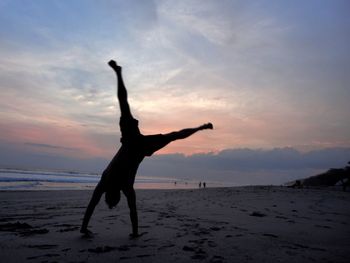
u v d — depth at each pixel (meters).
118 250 3.40
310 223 6.35
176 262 3.00
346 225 6.28
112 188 4.00
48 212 7.63
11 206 9.55
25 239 3.84
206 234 4.52
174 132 4.05
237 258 3.21
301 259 3.26
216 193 19.14
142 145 3.92
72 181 48.59
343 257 3.42
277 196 16.09
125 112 3.79
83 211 7.89
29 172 75.75
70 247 3.48
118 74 3.66
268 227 5.50
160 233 4.53
